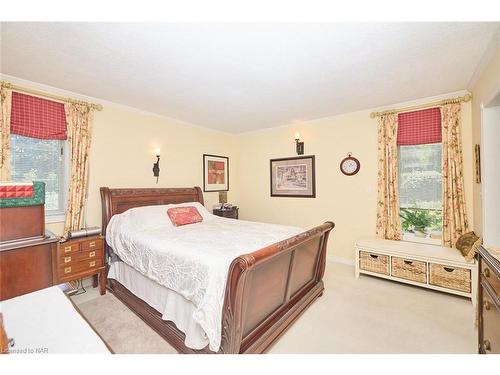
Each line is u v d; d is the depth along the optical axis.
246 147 5.02
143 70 2.23
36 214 1.56
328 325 2.11
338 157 3.81
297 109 3.48
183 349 1.74
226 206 4.52
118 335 1.97
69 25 1.58
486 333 1.35
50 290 1.21
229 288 1.47
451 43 1.83
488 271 1.32
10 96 2.30
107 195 2.96
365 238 3.37
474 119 2.62
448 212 2.90
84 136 2.81
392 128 3.27
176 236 2.35
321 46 1.85
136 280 2.37
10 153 2.36
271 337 1.79
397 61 2.10
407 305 2.44
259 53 1.94
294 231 2.65
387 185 3.31
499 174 2.22
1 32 1.64
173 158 3.92
